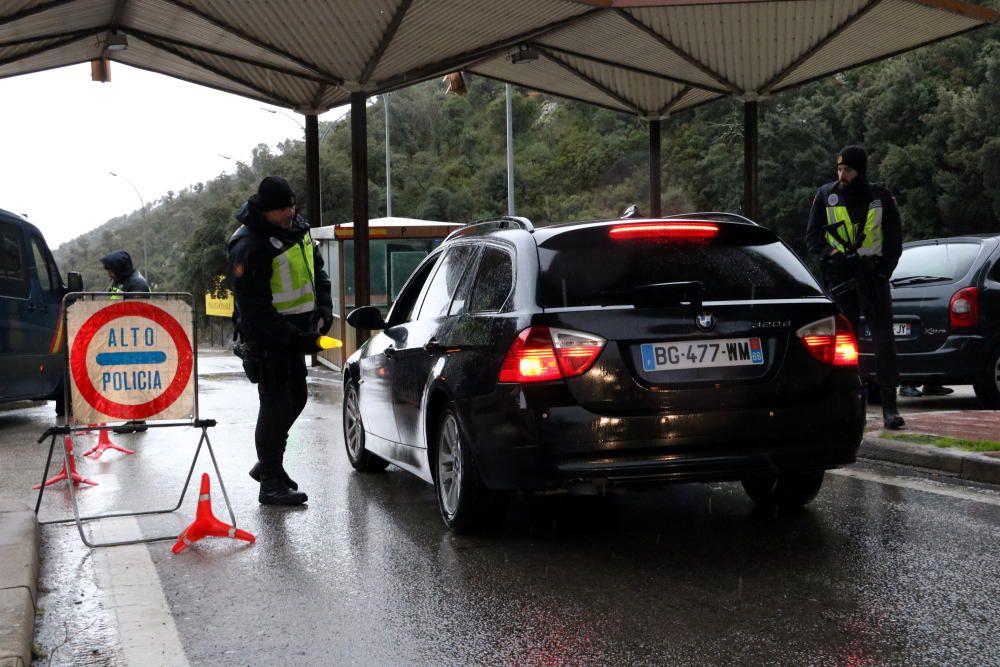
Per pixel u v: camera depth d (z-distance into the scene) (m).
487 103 117.06
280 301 6.31
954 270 9.77
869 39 16.91
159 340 5.73
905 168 55.66
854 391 4.90
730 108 71.50
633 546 4.98
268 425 6.32
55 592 4.50
